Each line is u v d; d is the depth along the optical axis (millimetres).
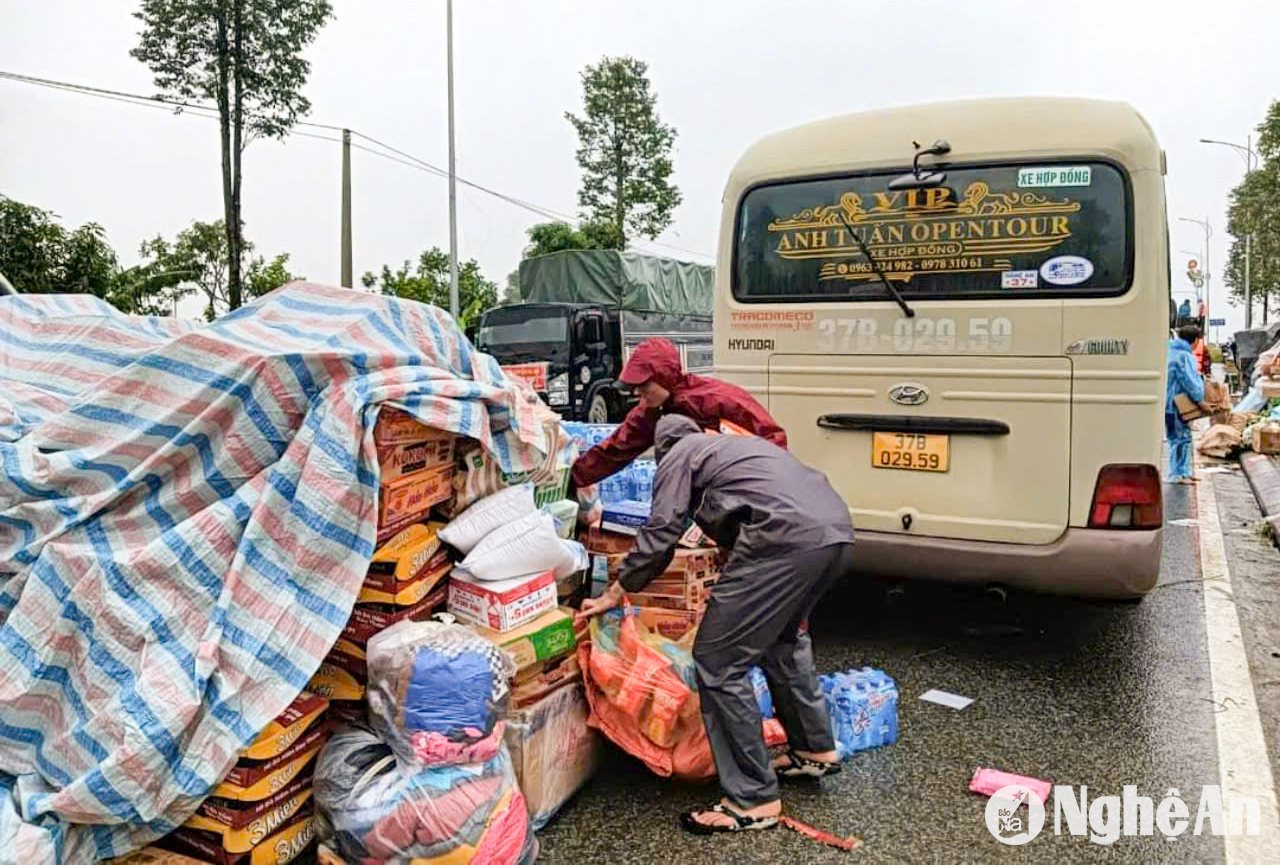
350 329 3113
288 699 2662
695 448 3236
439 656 2721
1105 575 4102
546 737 3062
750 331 4848
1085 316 4105
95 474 2926
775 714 3385
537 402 3801
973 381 4316
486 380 3424
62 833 2514
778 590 3006
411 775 2635
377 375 2916
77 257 22094
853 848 2939
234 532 2781
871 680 3775
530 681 3115
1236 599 5605
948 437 4379
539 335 14477
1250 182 49594
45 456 2938
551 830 3064
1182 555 6734
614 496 4512
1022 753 3586
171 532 2762
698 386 3947
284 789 2754
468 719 2666
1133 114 4098
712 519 3178
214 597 2730
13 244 21141
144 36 26891
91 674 2666
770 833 3035
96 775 2480
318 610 2754
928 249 4395
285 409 2877
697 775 3271
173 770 2547
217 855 2658
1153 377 4023
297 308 3330
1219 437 12242
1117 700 4078
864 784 3357
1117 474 4082
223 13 26969
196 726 2584
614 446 3965
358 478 2791
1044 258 4184
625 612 3438
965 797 3254
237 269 28141
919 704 4070
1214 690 4176
